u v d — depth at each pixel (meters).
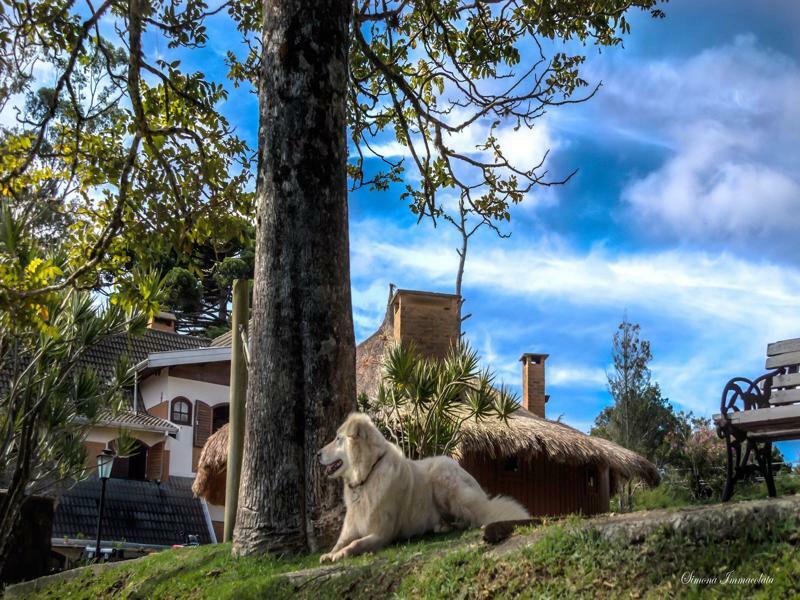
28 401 12.69
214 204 11.68
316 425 8.26
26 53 11.80
